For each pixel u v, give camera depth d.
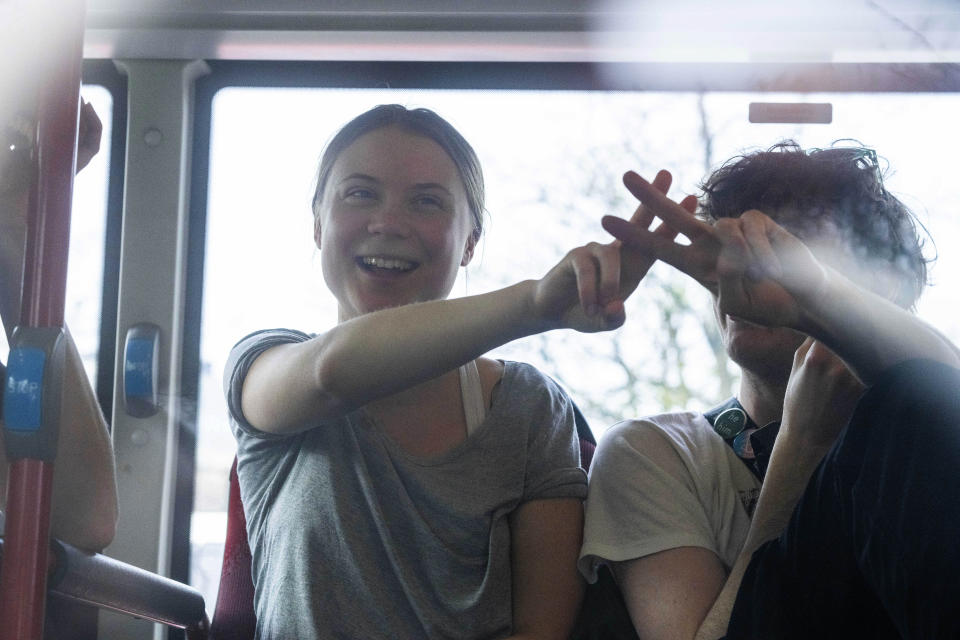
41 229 1.02
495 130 1.91
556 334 1.90
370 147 1.55
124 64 1.91
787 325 1.07
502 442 1.43
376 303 1.53
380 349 1.12
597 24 1.82
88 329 1.90
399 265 1.53
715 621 1.20
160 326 1.88
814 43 1.83
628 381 1.89
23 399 0.96
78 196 1.92
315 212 1.64
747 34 1.82
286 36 1.85
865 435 1.00
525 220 1.89
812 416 1.22
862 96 1.87
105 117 1.94
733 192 1.44
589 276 0.99
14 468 0.96
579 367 1.89
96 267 1.91
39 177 1.03
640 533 1.36
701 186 1.53
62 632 1.80
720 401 1.89
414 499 1.37
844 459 1.01
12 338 0.99
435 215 1.55
